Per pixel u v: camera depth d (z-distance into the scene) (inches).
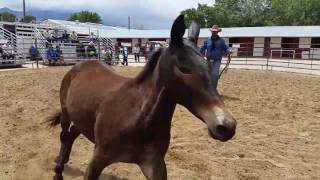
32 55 925.8
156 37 2110.0
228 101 421.4
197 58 112.5
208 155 241.3
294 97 460.1
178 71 113.4
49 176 202.5
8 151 235.0
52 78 598.2
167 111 124.4
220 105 109.2
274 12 3046.3
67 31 1338.6
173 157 234.1
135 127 126.6
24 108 352.5
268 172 215.9
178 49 115.0
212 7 2856.8
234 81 622.2
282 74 800.9
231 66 1103.0
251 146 261.7
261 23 3051.2
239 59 1302.9
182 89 113.4
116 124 130.6
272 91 508.4
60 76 634.8
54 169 193.5
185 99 114.3
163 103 122.3
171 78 115.6
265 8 3078.2
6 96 415.5
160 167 130.7
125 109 130.2
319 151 256.2
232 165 224.7
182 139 274.5
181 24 112.0
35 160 221.6
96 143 140.3
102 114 136.8
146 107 125.0
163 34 2127.2
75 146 251.1
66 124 188.1
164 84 119.0
